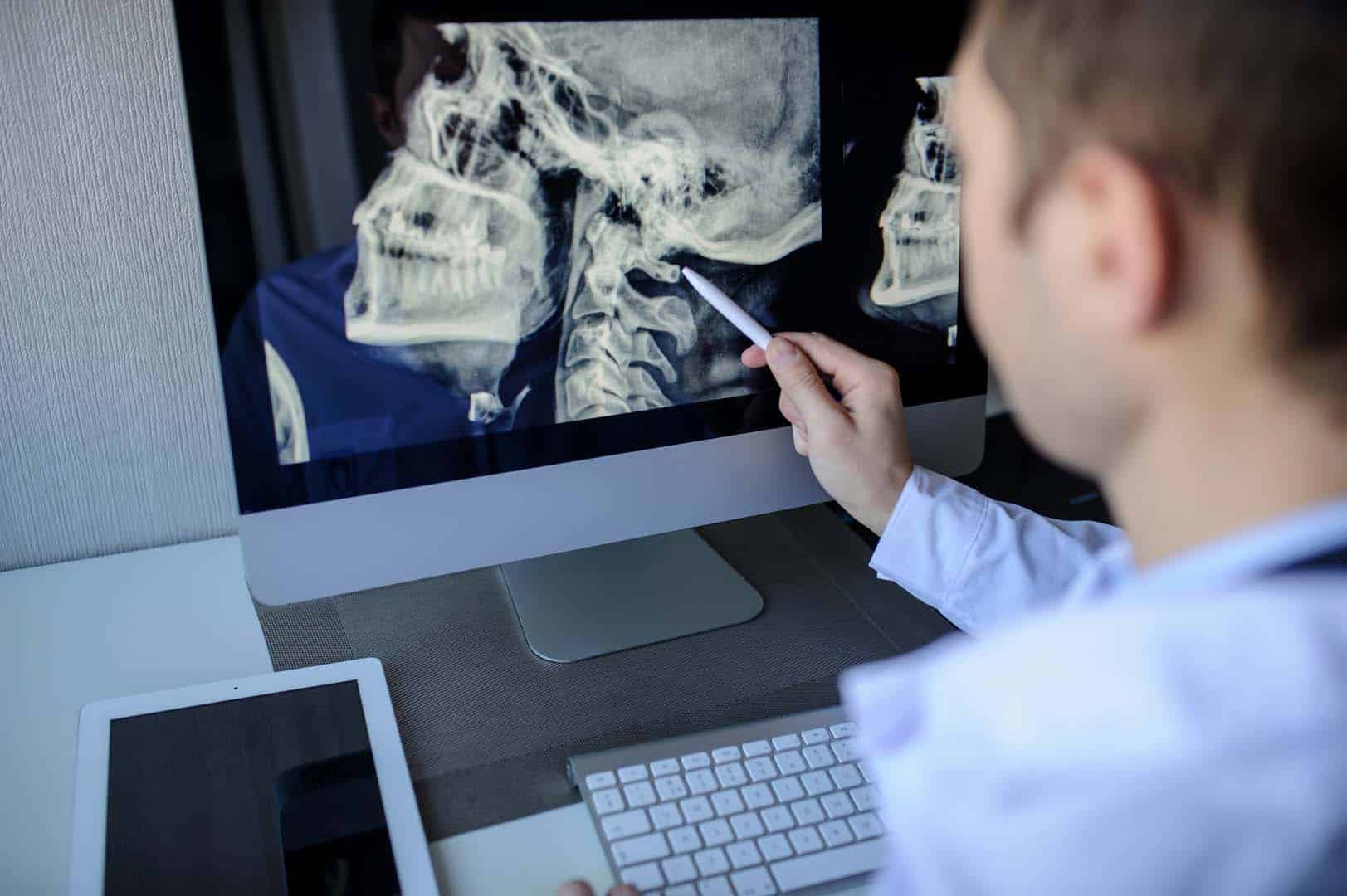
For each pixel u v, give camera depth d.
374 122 0.58
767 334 0.68
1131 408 0.33
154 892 0.50
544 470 0.67
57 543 0.82
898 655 0.70
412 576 0.66
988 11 0.35
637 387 0.68
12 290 0.74
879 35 0.68
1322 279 0.28
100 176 0.74
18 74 0.69
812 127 0.68
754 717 0.64
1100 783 0.28
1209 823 0.26
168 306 0.79
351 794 0.56
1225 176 0.28
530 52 0.60
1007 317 0.36
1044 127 0.31
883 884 0.36
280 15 0.55
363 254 0.60
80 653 0.70
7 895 0.50
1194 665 0.28
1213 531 0.32
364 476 0.63
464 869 0.52
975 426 0.79
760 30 0.65
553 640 0.70
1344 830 0.26
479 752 0.61
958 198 0.73
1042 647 0.31
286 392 0.60
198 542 0.86
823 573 0.80
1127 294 0.30
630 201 0.65
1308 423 0.30
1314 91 0.27
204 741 0.60
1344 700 0.27
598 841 0.54
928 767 0.32
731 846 0.52
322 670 0.66
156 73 0.73
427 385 0.63
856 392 0.71
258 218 0.57
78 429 0.80
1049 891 0.28
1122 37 0.29
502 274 0.63
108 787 0.56
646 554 0.81
